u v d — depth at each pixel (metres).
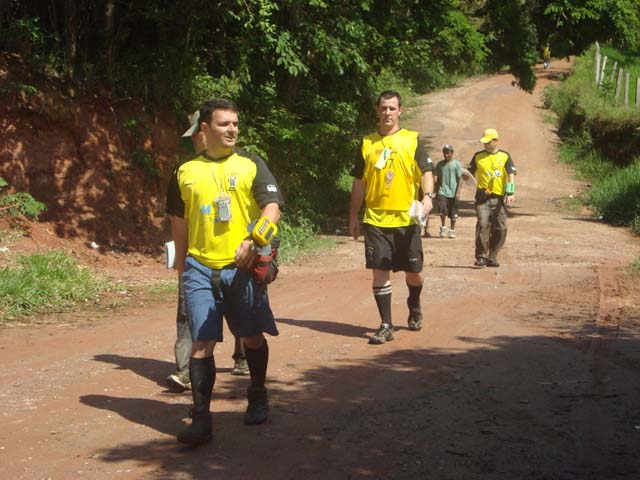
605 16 23.27
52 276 10.16
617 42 24.66
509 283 10.76
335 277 11.82
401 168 7.30
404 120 39.62
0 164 12.20
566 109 39.16
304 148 18.44
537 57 23.12
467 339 7.48
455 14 21.62
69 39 13.70
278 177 17.61
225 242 4.71
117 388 5.98
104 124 13.79
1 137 12.34
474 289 10.23
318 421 5.17
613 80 38.28
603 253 14.22
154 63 15.03
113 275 11.62
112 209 13.33
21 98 12.59
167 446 4.73
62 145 13.05
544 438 4.83
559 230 17.97
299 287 10.90
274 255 4.82
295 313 8.90
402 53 19.88
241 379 6.16
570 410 5.34
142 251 13.12
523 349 7.05
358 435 4.91
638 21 24.30
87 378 6.25
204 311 4.65
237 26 16.28
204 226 4.71
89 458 4.54
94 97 13.88
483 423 5.11
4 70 12.72
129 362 6.77
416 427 5.04
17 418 5.26
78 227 12.66
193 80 15.26
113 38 14.46
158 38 15.65
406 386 5.94
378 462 4.47
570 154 33.41
